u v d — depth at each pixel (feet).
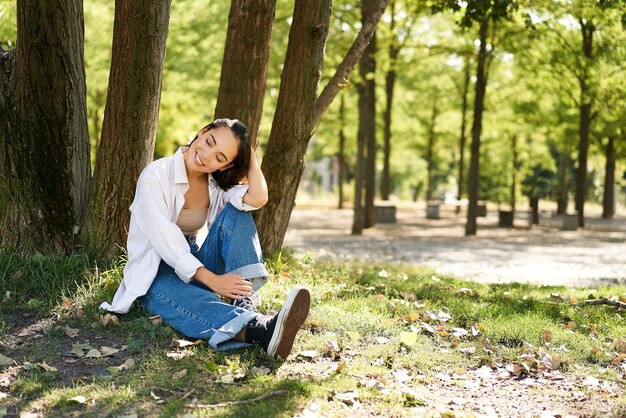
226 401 10.99
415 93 95.30
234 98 22.00
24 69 17.04
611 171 99.71
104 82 59.98
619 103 64.39
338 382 12.08
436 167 162.81
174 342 13.20
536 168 161.07
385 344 14.64
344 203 125.70
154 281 13.99
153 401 10.91
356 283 21.99
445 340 15.72
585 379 13.65
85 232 17.69
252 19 21.54
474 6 31.48
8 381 11.54
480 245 52.06
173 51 60.03
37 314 14.76
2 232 17.38
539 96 77.00
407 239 56.13
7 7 39.50
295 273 20.90
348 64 22.17
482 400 12.22
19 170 17.29
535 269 37.11
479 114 60.39
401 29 65.82
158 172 13.76
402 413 11.06
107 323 14.03
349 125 82.64
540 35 50.52
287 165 21.42
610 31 48.49
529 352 14.98
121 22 17.10
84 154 18.22
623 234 67.05
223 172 14.14
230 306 13.21
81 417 10.28
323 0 20.10
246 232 13.66
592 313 19.62
